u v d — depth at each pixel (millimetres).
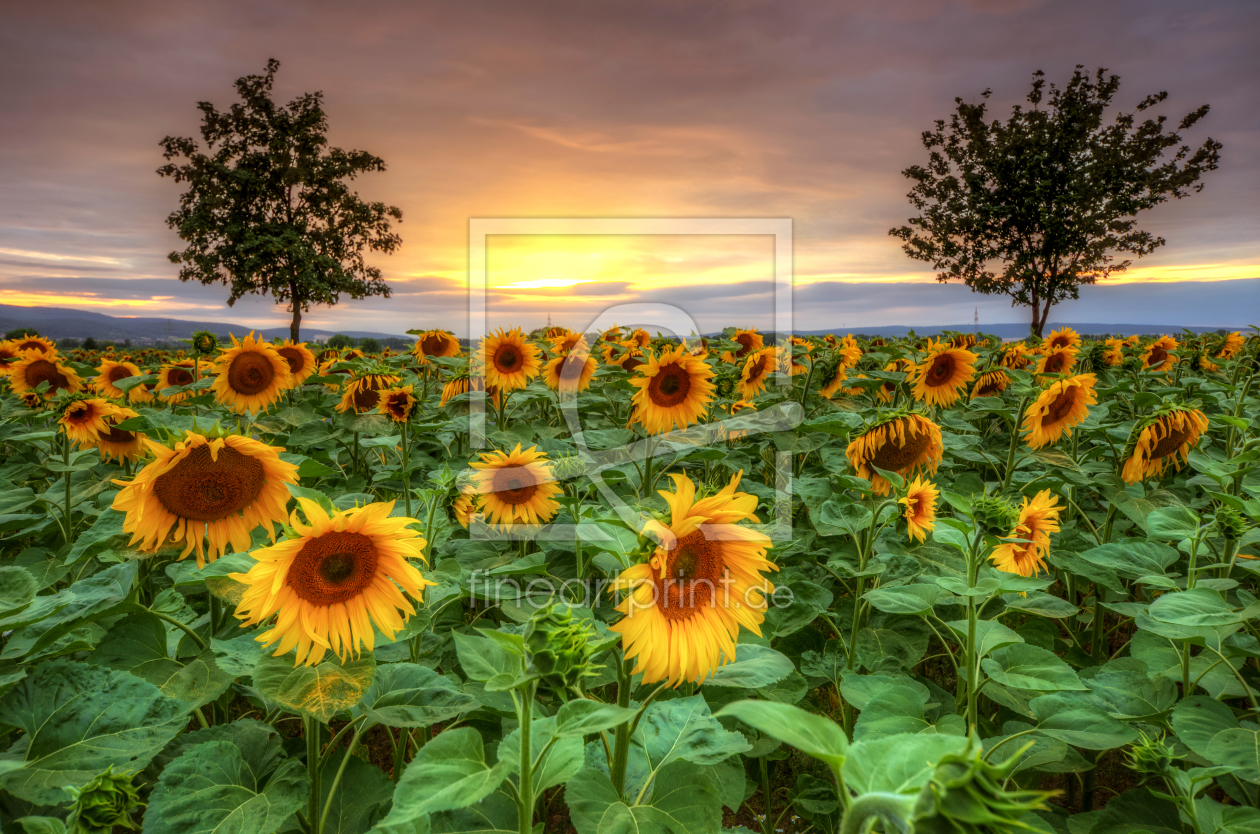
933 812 1039
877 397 7840
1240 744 2406
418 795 1675
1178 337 10766
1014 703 3010
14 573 2477
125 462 5652
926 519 3867
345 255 60969
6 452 7059
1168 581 3156
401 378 6488
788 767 3883
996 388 7039
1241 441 5695
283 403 7801
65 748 1995
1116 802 2693
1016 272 45719
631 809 2082
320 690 2129
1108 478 4812
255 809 2117
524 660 1735
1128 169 44844
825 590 3652
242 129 58844
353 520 2186
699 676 2174
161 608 2846
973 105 48062
